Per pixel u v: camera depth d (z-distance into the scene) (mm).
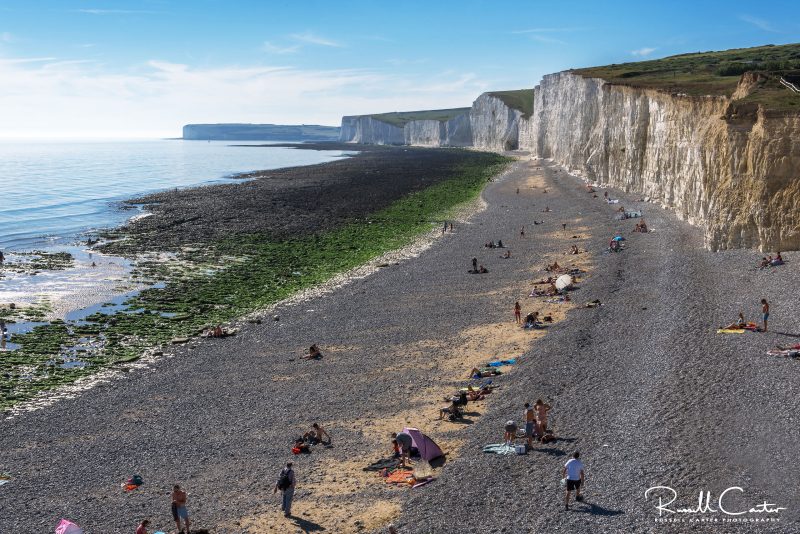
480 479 24000
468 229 82625
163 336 45250
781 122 47750
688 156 66688
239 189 131875
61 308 51875
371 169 179000
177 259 68500
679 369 31297
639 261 54844
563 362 34688
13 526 23531
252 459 28016
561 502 21734
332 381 36438
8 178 177250
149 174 189125
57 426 32125
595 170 109750
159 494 25469
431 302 50781
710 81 95375
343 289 56000
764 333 34562
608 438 25734
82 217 98375
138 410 33781
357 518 22578
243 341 43938
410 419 30734
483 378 34844
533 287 52469
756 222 49656
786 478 20938
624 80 113000
